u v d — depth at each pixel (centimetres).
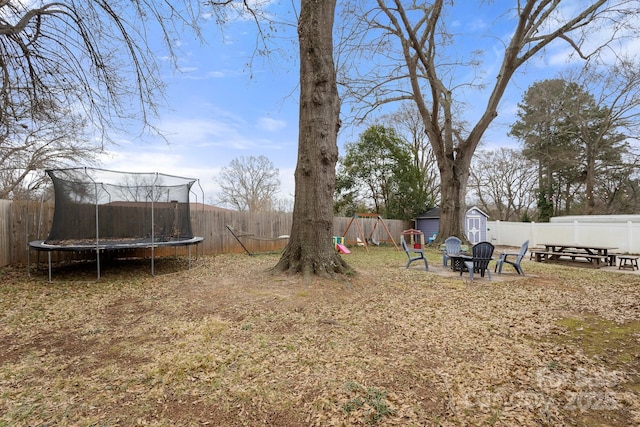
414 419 218
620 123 1770
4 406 231
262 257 1091
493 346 342
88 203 809
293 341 350
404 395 247
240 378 271
